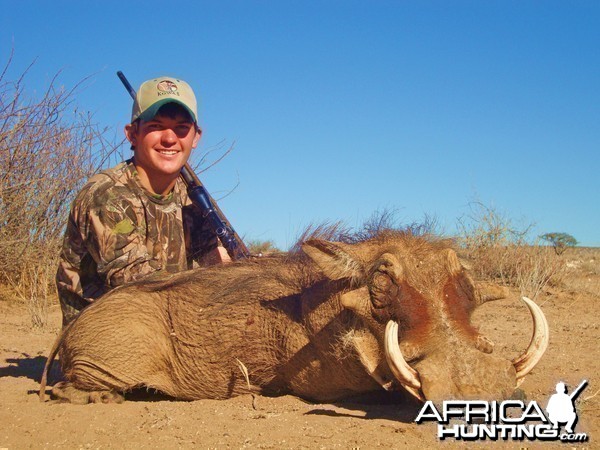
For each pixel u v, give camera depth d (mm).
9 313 3240
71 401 1659
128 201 1758
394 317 1328
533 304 1267
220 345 1636
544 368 1875
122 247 1725
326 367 1519
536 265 3570
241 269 1722
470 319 1347
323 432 1289
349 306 1377
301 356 1551
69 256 1815
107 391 1666
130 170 1810
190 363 1670
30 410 1530
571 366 1911
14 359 2215
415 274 1346
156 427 1364
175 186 1899
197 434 1311
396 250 1406
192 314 1670
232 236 1891
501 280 3734
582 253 6055
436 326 1278
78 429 1372
